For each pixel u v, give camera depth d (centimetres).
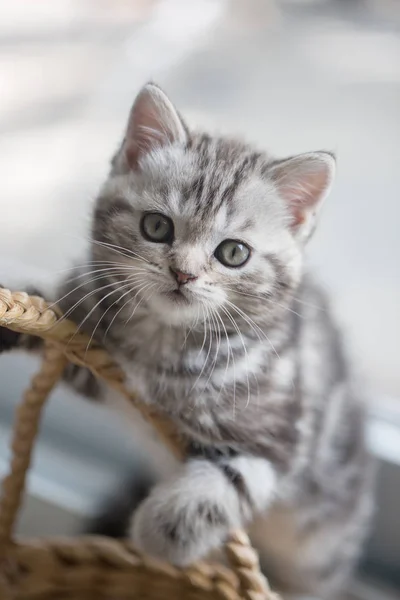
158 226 39
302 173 40
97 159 54
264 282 40
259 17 56
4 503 43
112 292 40
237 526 40
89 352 39
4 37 56
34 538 45
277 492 42
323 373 45
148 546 40
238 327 40
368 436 49
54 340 38
